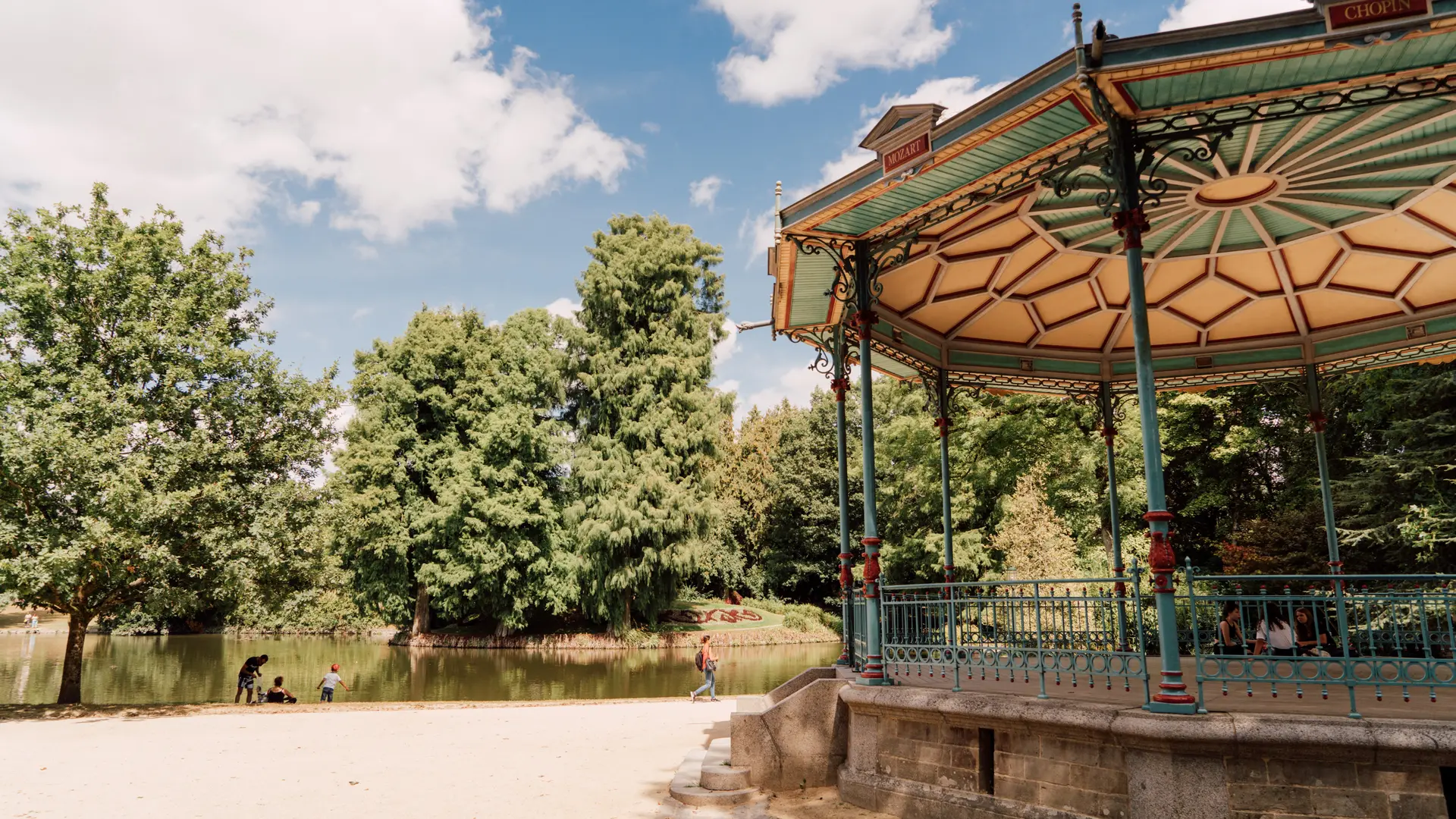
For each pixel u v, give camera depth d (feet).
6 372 55.52
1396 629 21.79
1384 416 69.51
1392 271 34.32
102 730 46.91
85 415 56.03
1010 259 33.09
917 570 114.52
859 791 26.09
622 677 96.32
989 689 24.43
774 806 26.68
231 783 31.78
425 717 52.47
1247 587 67.67
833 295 32.83
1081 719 20.10
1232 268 34.55
